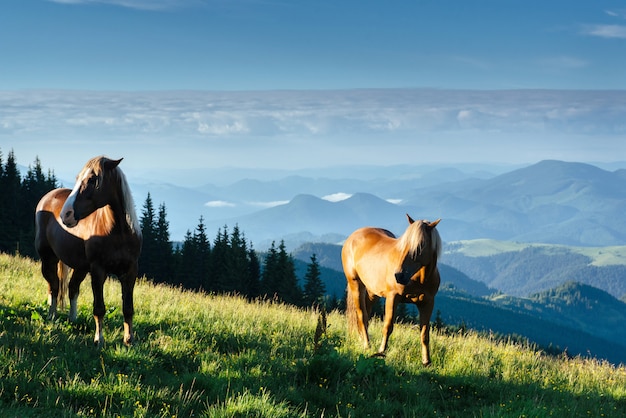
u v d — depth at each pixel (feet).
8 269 53.36
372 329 43.83
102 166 29.22
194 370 28.86
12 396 22.17
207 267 245.45
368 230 41.83
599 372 38.83
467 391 31.19
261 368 29.73
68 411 21.18
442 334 47.70
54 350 27.53
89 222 30.58
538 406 27.07
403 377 31.37
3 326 30.53
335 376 29.50
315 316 47.14
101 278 30.42
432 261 33.65
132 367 27.02
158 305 41.04
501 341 46.21
